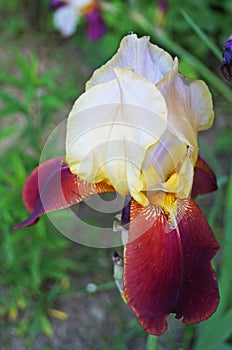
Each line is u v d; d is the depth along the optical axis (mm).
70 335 638
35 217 456
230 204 575
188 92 432
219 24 941
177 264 419
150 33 920
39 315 641
